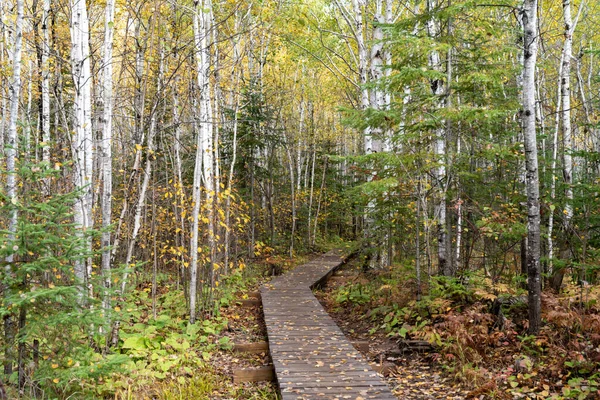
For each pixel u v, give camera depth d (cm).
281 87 2016
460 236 918
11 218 488
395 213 948
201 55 938
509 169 955
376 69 1244
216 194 1062
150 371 633
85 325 489
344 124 842
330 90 2408
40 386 500
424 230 909
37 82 1109
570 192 874
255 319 986
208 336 829
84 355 515
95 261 1002
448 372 644
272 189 1986
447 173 856
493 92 837
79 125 731
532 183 651
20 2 583
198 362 696
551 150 1177
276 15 1325
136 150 762
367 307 988
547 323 681
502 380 578
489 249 929
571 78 1847
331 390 544
